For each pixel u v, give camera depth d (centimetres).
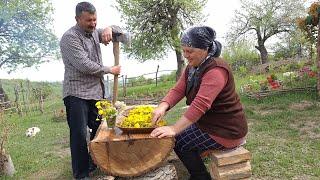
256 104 945
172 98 363
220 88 315
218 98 324
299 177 416
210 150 343
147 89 2197
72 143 418
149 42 2503
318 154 488
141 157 342
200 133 335
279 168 445
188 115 309
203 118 334
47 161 576
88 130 514
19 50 2564
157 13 2484
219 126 331
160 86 2309
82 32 414
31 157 613
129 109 489
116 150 338
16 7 2420
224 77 320
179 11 2502
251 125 697
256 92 1022
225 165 329
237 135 333
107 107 390
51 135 831
